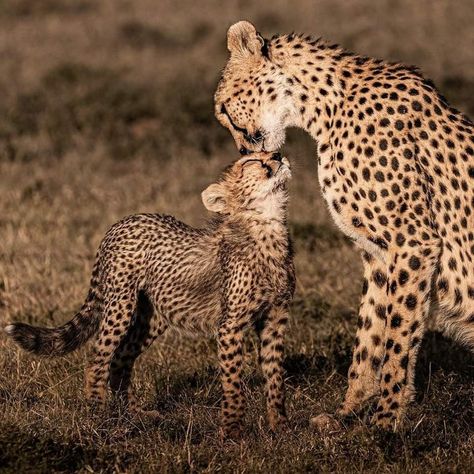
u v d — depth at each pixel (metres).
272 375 9.52
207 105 25.53
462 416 9.40
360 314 9.96
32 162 21.02
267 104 10.01
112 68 29.20
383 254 9.38
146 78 28.25
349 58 9.80
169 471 8.05
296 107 9.86
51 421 8.82
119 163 21.22
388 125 9.27
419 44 31.09
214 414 9.51
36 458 8.03
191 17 35.94
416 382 10.59
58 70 28.38
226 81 10.30
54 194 18.59
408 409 9.57
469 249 9.26
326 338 11.82
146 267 10.16
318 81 9.73
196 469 8.11
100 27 34.81
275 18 35.09
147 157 21.86
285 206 9.68
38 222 16.58
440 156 9.27
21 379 10.05
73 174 20.14
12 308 12.63
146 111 25.11
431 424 9.20
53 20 36.28
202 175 20.27
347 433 8.95
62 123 24.09
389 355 9.18
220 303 9.84
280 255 9.63
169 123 24.31
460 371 10.77
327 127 9.68
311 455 8.42
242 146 10.45
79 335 10.44
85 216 17.08
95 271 10.48
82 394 9.82
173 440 8.82
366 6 36.16
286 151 21.55
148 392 10.09
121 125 24.06
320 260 14.72
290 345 11.60
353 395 9.91
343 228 9.60
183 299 10.09
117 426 8.87
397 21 34.09
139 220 10.30
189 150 22.34
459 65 28.77
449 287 9.30
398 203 9.16
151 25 34.81
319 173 9.71
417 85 9.46
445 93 26.05
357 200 9.38
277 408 9.44
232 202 9.85
